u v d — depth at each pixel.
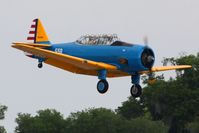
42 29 103.06
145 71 83.50
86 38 85.88
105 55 83.50
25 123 165.50
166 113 188.50
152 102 189.88
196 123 163.00
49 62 86.00
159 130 158.00
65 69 86.00
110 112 162.25
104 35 84.56
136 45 82.69
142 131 157.25
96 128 159.62
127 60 82.12
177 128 187.00
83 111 164.75
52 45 89.31
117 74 84.31
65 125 165.62
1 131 168.38
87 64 81.44
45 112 168.00
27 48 81.44
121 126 159.00
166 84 191.75
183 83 195.75
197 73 198.00
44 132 164.12
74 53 86.25
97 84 82.31
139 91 83.56
